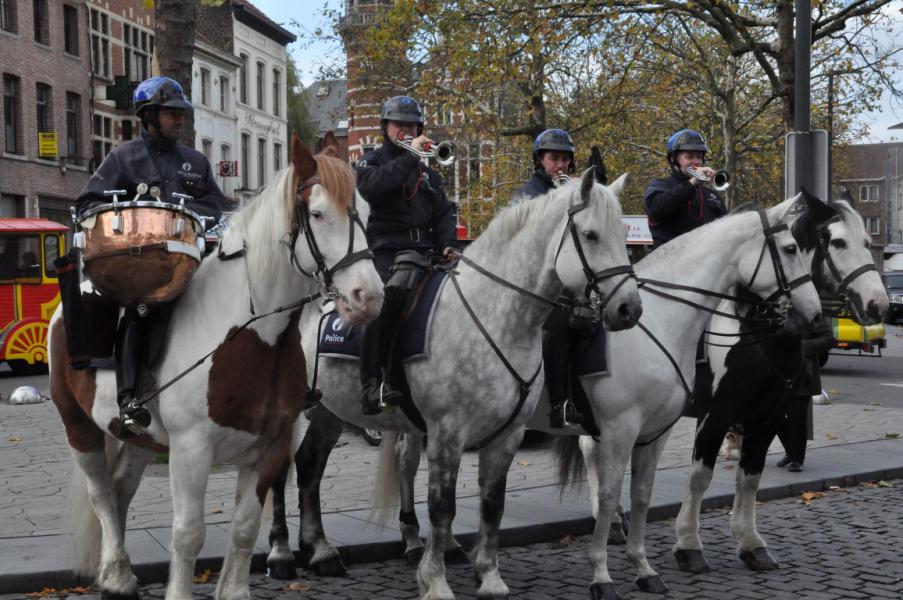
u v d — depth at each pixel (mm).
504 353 5648
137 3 39438
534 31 19953
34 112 32500
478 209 27953
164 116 5316
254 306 4895
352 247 4715
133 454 5730
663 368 6223
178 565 4844
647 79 27484
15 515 7496
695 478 6715
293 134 4805
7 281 21375
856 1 17250
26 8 32062
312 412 6578
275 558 6406
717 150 29719
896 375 20922
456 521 7473
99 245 4766
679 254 6605
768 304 6523
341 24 25672
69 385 5496
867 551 7137
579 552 7152
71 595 5906
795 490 9156
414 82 24547
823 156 11672
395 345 5848
